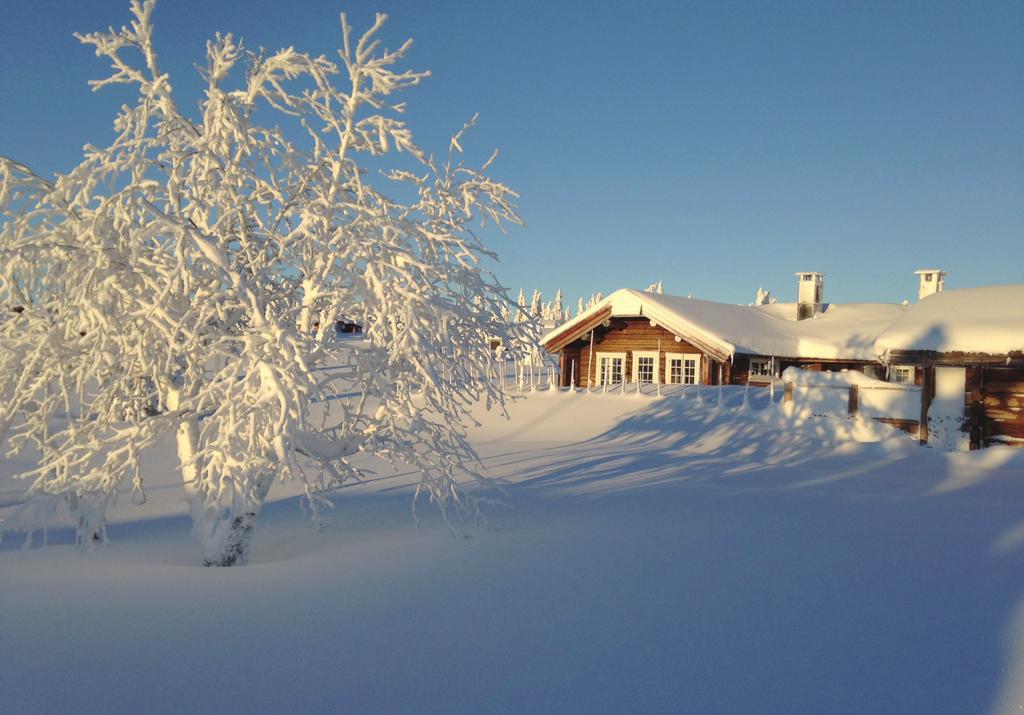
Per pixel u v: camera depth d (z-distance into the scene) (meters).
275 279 7.55
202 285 7.03
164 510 9.73
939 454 14.03
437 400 6.85
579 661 3.80
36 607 4.66
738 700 3.36
